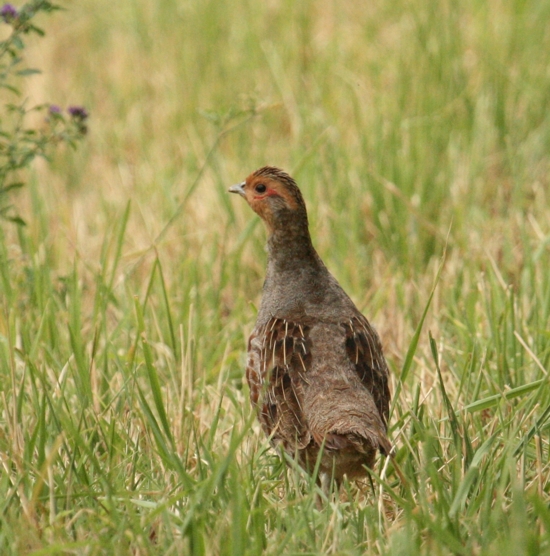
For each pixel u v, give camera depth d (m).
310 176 14.48
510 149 14.98
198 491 6.68
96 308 10.51
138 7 22.44
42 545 6.69
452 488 7.30
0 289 11.17
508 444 7.43
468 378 9.52
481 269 12.52
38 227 13.84
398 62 17.66
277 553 6.45
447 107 16.16
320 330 8.52
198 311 11.69
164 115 18.42
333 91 18.11
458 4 18.84
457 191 14.38
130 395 9.27
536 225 12.74
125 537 6.77
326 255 13.41
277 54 19.39
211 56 19.94
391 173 14.42
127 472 8.11
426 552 6.21
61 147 16.97
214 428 8.24
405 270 12.89
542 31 18.33
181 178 15.93
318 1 21.75
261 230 13.62
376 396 8.33
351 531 7.05
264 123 17.53
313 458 8.06
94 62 21.08
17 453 7.88
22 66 20.22
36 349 9.57
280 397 8.22
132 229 14.33
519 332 10.31
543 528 6.75
